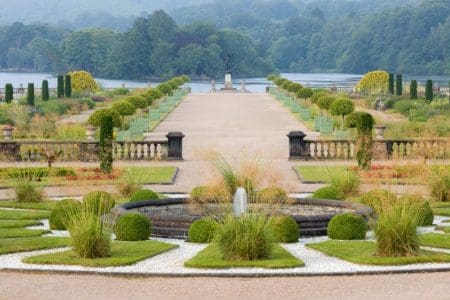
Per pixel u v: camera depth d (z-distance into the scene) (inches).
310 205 1672.0
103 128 2255.2
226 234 1259.8
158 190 2062.0
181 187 2118.6
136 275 1180.5
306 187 2100.1
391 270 1192.2
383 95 5408.5
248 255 1251.2
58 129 3102.9
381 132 2677.2
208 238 1413.6
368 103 5007.4
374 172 2185.0
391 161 2524.6
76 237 1272.1
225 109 4544.8
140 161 2600.9
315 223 1482.5
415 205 1402.6
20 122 3417.8
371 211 1555.1
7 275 1186.6
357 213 1530.5
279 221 1417.3
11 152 2583.7
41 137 3011.8
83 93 5733.3
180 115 4173.2
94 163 2544.3
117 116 2824.8
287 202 1622.8
